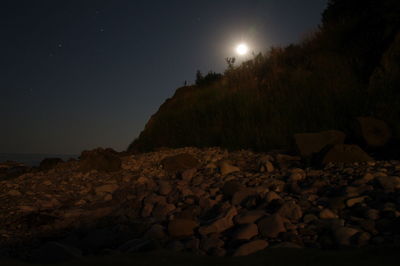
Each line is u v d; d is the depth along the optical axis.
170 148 9.34
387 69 6.91
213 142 8.41
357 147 4.86
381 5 8.95
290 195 3.69
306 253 1.27
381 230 2.52
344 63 8.70
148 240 2.60
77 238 3.17
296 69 9.88
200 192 4.31
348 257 1.20
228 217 3.06
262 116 8.06
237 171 5.37
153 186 5.09
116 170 6.86
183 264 1.14
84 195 5.29
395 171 3.96
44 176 7.01
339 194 3.44
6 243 3.36
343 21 10.52
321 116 6.92
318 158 5.06
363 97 6.77
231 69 13.06
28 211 4.48
